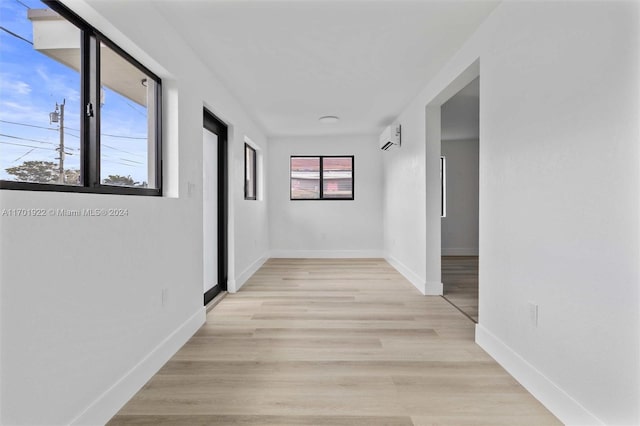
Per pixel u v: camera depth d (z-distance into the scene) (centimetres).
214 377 207
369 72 339
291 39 267
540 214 183
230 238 415
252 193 586
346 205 678
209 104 325
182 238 258
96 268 160
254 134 545
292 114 497
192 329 274
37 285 127
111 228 171
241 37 262
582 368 153
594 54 146
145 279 204
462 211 744
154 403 180
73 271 145
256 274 518
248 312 335
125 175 215
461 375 210
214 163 391
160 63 225
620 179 134
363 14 234
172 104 250
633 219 130
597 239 145
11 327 118
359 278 489
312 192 684
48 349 132
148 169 244
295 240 682
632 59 129
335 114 502
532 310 189
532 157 190
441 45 281
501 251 223
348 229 680
